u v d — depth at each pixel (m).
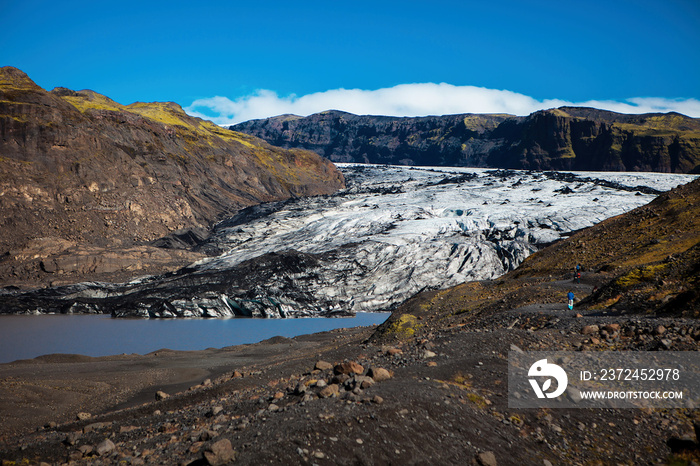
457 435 12.62
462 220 138.25
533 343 19.34
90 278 109.56
